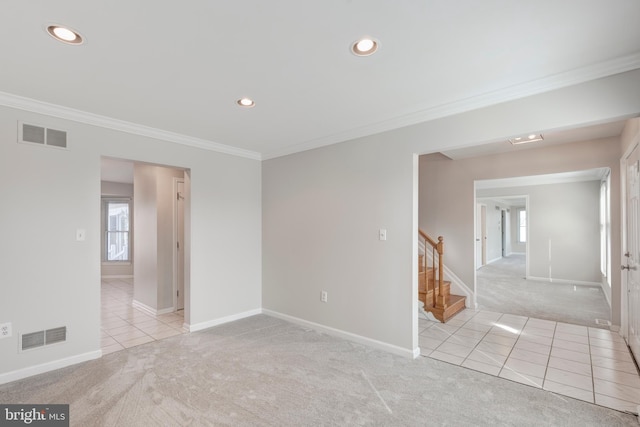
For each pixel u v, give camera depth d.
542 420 2.12
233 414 2.17
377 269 3.33
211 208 4.07
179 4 1.50
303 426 2.05
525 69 2.18
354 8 1.55
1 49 1.89
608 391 2.48
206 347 3.33
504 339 3.59
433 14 1.60
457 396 2.40
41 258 2.77
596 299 5.45
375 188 3.35
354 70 2.19
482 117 2.61
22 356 2.66
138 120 3.21
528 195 7.39
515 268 9.05
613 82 2.08
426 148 2.96
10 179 2.62
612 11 1.57
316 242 3.93
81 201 3.00
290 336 3.67
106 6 1.51
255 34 1.77
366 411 2.21
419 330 3.90
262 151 4.49
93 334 3.04
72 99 2.67
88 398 2.36
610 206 3.95
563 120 2.25
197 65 2.11
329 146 3.80
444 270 5.23
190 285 3.85
